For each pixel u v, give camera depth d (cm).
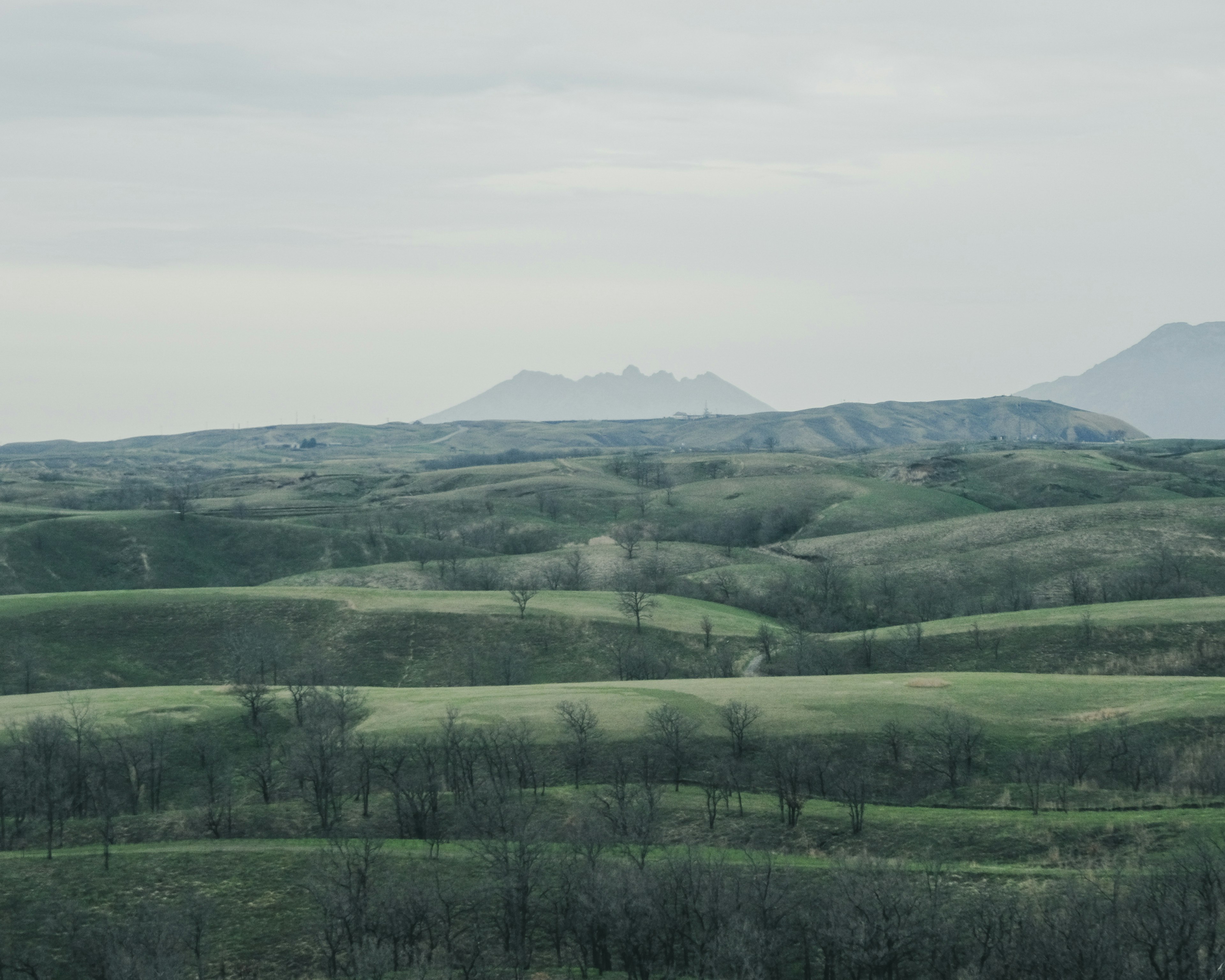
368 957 5359
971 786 7556
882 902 5091
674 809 7269
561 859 6103
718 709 9106
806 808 7231
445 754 8131
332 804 7488
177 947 5672
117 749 8594
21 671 12319
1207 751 7800
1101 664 11488
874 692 9606
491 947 5722
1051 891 5603
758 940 5097
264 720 9581
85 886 6253
